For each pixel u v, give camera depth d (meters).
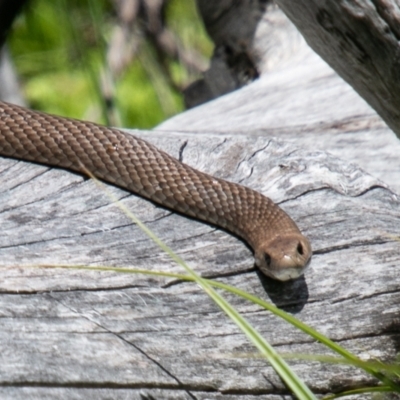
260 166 8.53
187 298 6.72
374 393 6.59
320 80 12.20
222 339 6.51
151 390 6.10
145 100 18.09
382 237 7.36
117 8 17.48
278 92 12.18
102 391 5.96
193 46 18.34
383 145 10.52
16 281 6.42
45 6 19.14
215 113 11.92
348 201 7.83
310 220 7.71
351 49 7.21
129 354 6.19
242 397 6.36
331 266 7.20
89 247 7.00
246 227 7.78
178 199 8.17
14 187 7.71
